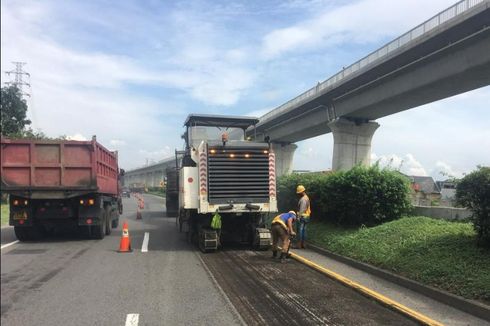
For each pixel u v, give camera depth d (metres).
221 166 13.70
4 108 37.69
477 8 24.80
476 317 6.80
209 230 13.48
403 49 30.83
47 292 8.20
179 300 7.74
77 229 17.72
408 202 13.91
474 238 9.75
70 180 14.93
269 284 9.02
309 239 14.46
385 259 10.02
